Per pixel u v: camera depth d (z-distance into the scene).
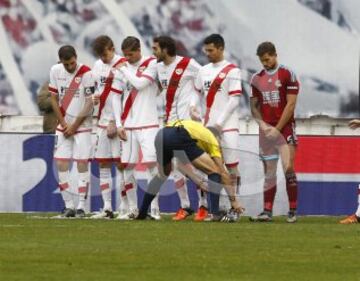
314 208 48.69
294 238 34.78
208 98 43.12
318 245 32.94
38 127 55.03
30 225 39.09
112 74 44.00
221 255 30.53
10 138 49.00
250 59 55.03
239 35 55.03
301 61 55.22
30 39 55.28
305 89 55.22
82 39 55.34
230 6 55.03
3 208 49.19
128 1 55.12
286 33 55.22
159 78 43.69
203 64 55.09
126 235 35.44
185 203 43.91
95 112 45.16
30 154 49.06
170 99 43.62
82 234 35.69
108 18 55.22
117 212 48.19
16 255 30.25
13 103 55.28
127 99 43.84
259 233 36.31
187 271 27.75
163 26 55.12
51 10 55.28
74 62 44.03
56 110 44.47
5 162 49.06
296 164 48.66
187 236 35.19
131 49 43.22
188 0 55.03
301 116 55.28
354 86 55.19
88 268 28.06
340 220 44.53
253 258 30.02
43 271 27.52
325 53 55.19
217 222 41.41
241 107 54.66
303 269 28.20
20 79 55.28
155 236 35.12
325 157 48.69
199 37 55.19
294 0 55.09
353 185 48.66
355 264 29.11
